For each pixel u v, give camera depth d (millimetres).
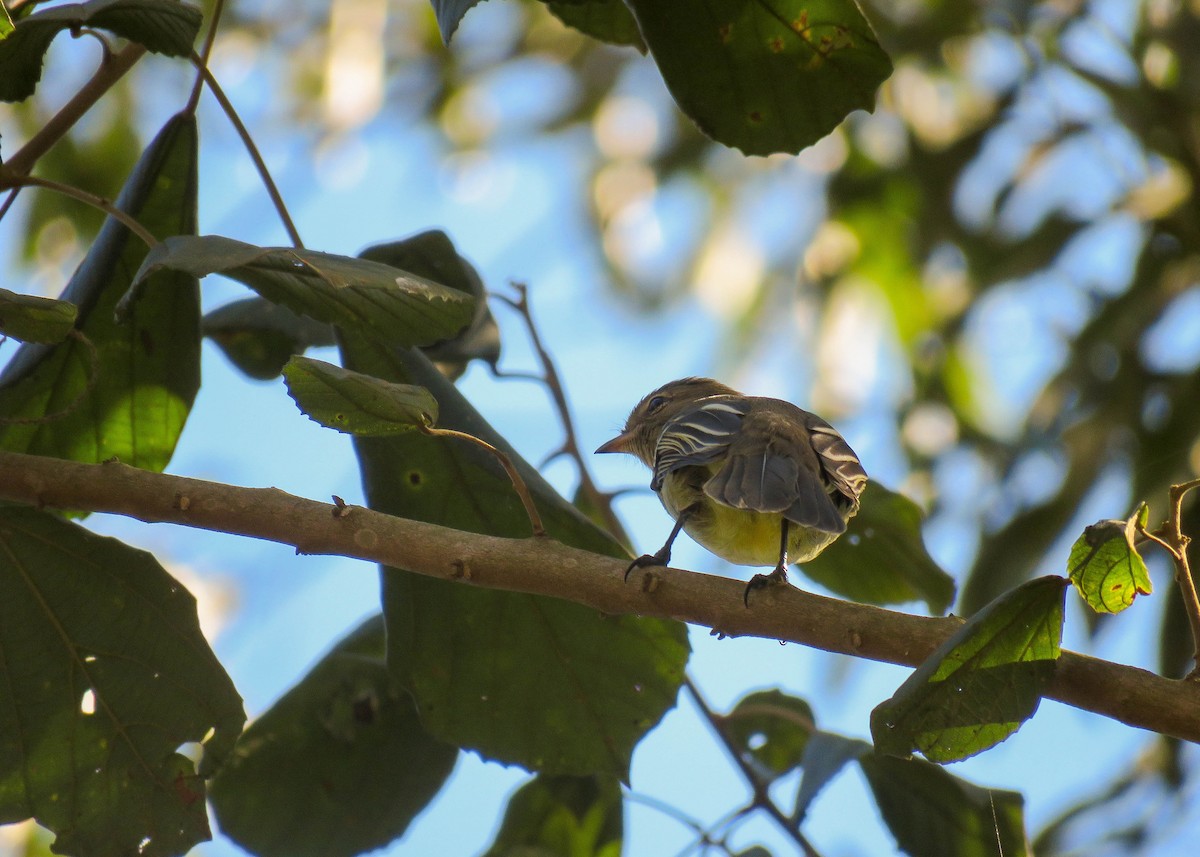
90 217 12719
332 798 7414
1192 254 12195
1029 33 13055
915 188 13414
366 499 6371
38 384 6594
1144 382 11766
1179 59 12383
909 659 5285
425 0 15102
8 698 5992
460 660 6566
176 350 6699
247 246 5031
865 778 7188
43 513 5949
